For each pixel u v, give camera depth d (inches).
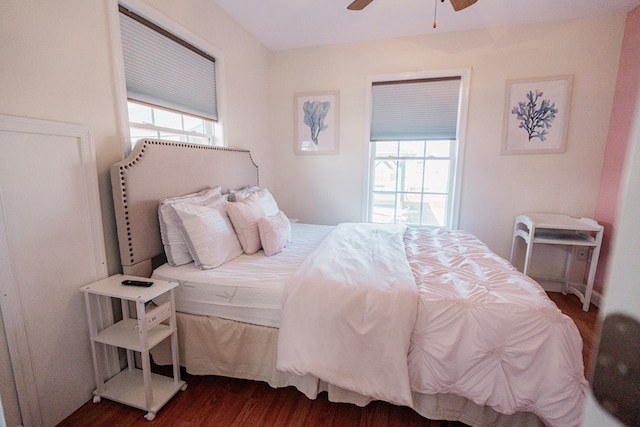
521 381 46.8
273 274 64.7
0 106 45.1
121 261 65.0
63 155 53.6
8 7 45.5
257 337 61.2
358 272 61.2
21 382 48.4
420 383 50.8
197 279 63.5
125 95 65.4
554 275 115.7
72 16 54.6
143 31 71.1
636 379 10.8
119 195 62.0
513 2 92.3
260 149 128.6
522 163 112.3
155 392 59.9
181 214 66.9
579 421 43.3
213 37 94.3
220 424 55.0
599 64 101.0
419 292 54.1
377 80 122.6
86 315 58.5
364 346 51.6
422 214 132.6
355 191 132.7
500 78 110.3
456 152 118.8
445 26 108.7
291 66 131.3
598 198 105.8
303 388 58.1
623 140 95.7
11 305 46.7
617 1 91.0
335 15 101.4
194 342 64.2
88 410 57.4
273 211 100.3
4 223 45.5
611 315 11.6
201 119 94.5
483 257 73.2
